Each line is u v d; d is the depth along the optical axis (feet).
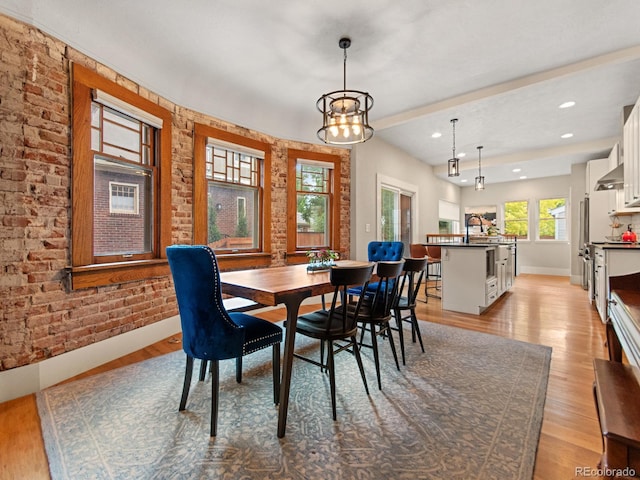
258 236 12.84
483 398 5.94
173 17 7.32
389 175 17.87
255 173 12.76
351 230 15.49
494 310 12.98
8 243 5.94
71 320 6.95
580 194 20.43
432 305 13.89
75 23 6.86
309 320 6.39
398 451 4.48
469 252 12.44
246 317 6.25
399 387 6.40
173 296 9.82
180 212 9.91
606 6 7.03
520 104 12.18
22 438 4.77
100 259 7.72
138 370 7.24
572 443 4.64
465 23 7.59
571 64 9.46
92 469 4.13
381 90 11.16
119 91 7.91
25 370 6.12
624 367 4.09
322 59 9.14
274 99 11.97
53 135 6.59
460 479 3.93
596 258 12.83
